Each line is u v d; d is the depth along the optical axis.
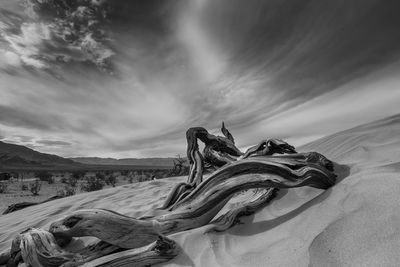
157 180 8.62
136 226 2.55
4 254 2.84
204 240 2.50
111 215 2.53
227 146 4.97
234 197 4.15
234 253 2.28
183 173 12.08
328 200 2.47
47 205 6.50
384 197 1.99
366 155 3.29
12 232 4.27
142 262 2.23
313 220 2.29
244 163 2.96
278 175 2.81
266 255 2.08
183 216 2.84
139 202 5.17
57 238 2.62
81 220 2.51
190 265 2.18
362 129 4.49
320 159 2.96
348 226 1.89
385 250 1.53
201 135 4.82
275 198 3.18
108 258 2.26
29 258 2.39
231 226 2.78
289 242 2.15
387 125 4.05
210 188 2.98
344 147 4.02
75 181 20.11
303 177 2.75
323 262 1.69
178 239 2.51
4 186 15.80
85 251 2.53
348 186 2.48
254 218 2.88
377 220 1.80
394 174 2.28
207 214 2.90
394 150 3.05
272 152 3.92
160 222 2.74
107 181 19.27
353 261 1.58
